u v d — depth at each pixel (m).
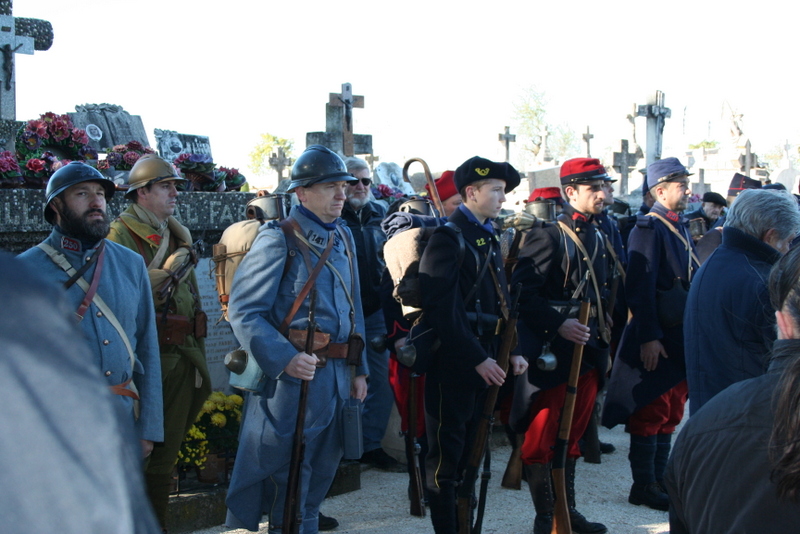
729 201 8.03
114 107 8.34
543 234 4.17
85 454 0.48
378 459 5.43
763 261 2.96
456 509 3.72
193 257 3.95
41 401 0.47
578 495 4.87
